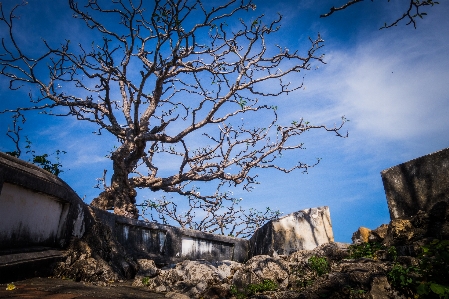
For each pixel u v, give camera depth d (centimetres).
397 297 450
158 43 957
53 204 719
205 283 742
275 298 563
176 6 887
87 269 708
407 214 765
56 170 910
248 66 1125
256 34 1085
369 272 505
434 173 721
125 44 1115
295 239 1043
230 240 1227
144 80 1037
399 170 802
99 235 870
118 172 1257
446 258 445
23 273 568
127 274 841
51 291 499
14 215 583
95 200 1288
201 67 1134
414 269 477
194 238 1166
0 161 535
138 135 1192
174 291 715
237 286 719
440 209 639
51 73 1143
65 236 748
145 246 1060
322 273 632
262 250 1098
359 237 887
